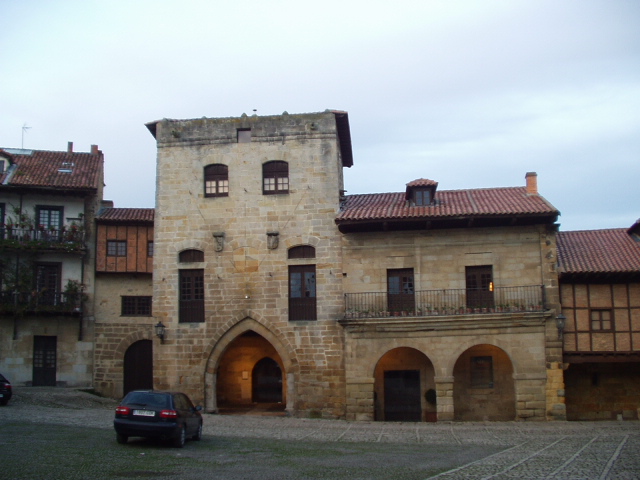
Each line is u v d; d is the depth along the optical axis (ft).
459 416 93.66
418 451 61.67
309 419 90.63
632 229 99.71
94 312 110.83
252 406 104.32
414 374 96.78
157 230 99.76
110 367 110.01
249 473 46.91
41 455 50.72
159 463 49.90
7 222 108.88
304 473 47.50
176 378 96.32
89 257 111.34
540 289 90.22
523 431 78.23
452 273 92.79
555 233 91.71
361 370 91.40
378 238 94.99
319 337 94.27
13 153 119.03
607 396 94.94
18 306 105.81
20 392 98.37
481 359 94.63
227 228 98.73
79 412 84.12
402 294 93.81
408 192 98.02
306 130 99.55
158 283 98.68
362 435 74.74
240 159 100.17
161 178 101.04
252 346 108.88
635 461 55.06
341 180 109.29
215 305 97.09
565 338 90.07
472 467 51.70
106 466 47.42
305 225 97.19
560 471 50.06
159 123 102.42
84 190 110.01
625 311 90.53
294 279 96.63
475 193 101.24
